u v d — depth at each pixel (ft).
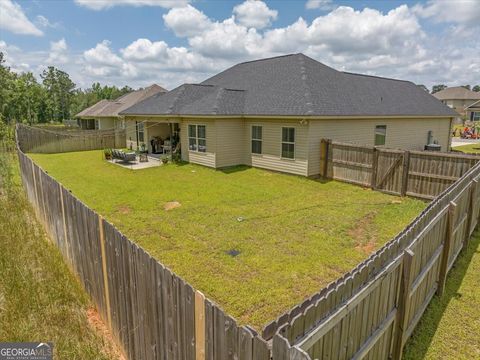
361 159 38.75
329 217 28.04
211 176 45.39
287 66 56.44
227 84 63.05
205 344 7.79
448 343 12.53
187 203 32.50
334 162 42.16
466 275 17.67
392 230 25.07
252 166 51.03
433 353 12.01
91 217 13.79
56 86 218.59
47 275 16.96
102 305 13.94
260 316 14.57
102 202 33.12
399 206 31.37
